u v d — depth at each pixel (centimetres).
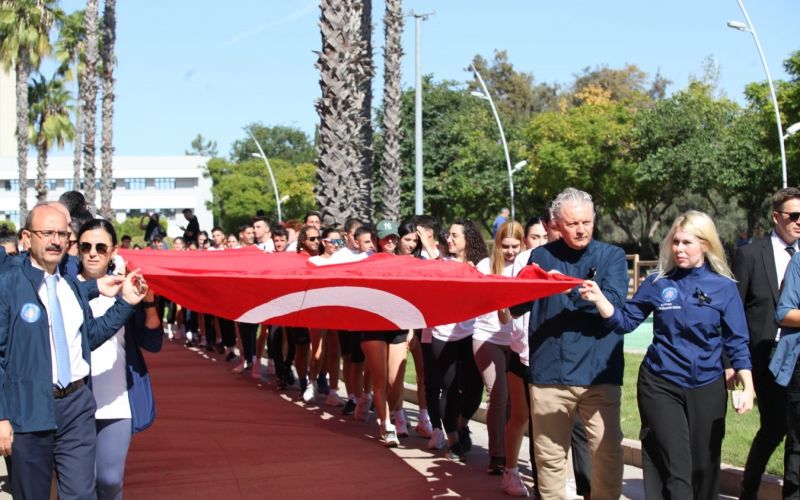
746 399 549
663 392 554
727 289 555
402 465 830
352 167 1485
